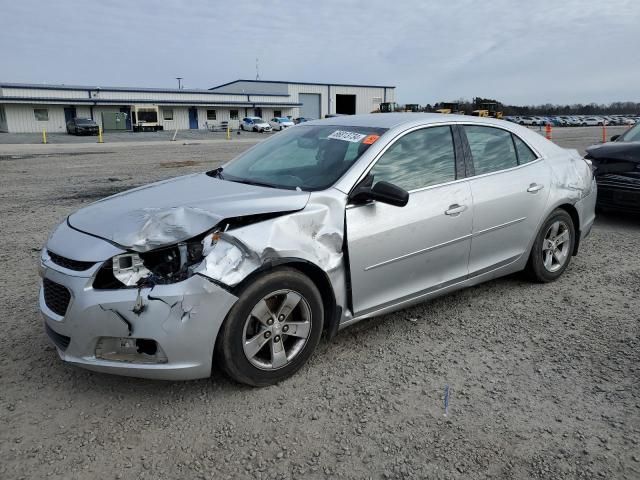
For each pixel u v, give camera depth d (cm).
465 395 320
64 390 324
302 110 7794
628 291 492
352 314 361
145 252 290
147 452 269
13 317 427
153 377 295
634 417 297
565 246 514
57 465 259
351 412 303
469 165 429
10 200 990
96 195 1058
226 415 300
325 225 337
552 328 412
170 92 6012
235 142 3550
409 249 379
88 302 288
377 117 438
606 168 745
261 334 316
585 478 252
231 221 306
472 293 486
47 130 5103
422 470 257
